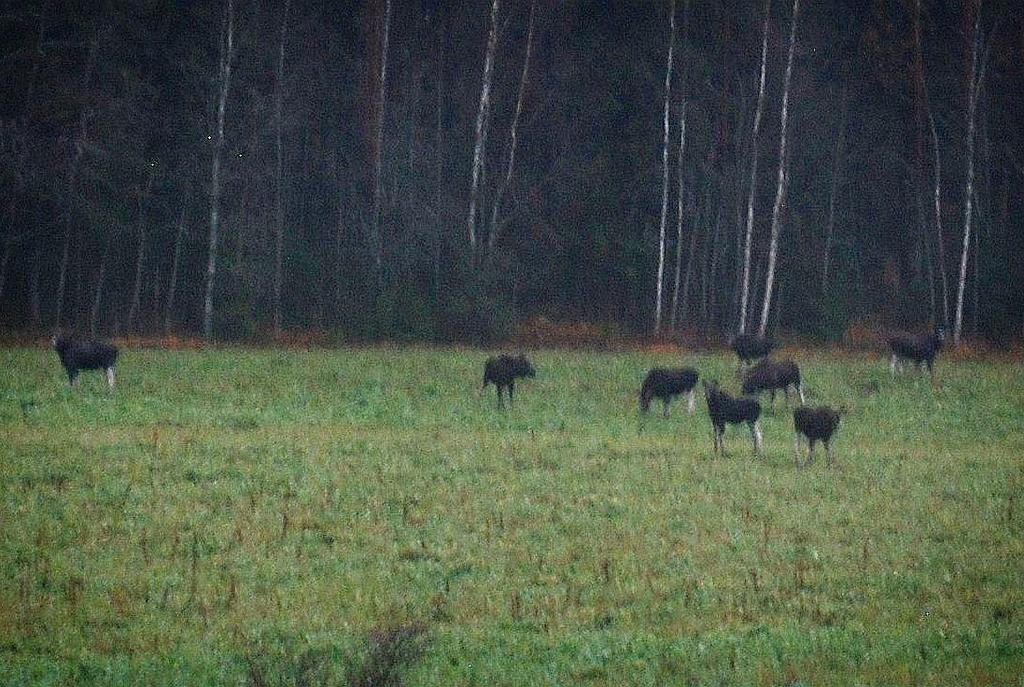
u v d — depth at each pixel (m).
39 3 84.25
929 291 96.12
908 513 34.44
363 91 93.50
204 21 86.25
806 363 66.88
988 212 94.62
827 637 24.50
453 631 24.92
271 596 26.86
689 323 94.19
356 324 79.12
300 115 91.38
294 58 92.81
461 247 83.19
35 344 70.06
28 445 39.69
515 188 95.56
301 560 29.34
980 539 31.92
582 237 96.50
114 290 88.62
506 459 40.28
